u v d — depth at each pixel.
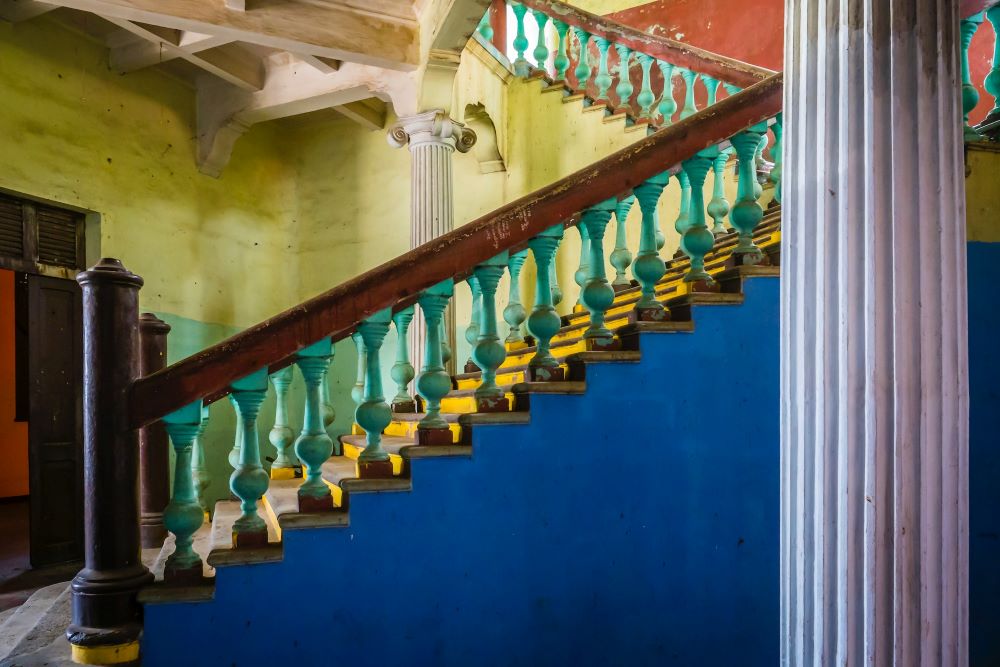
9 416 10.80
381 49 5.68
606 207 3.07
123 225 6.62
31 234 6.04
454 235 2.85
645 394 3.01
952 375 1.64
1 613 4.62
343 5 5.55
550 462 2.88
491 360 2.92
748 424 3.11
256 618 2.54
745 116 3.18
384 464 2.82
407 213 7.87
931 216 1.64
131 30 5.71
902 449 1.58
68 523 6.25
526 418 2.86
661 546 3.00
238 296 7.85
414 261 2.80
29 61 5.89
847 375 1.64
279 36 5.33
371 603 2.66
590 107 6.38
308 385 2.77
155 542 3.95
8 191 5.74
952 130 1.68
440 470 2.76
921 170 1.63
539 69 6.87
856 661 1.60
